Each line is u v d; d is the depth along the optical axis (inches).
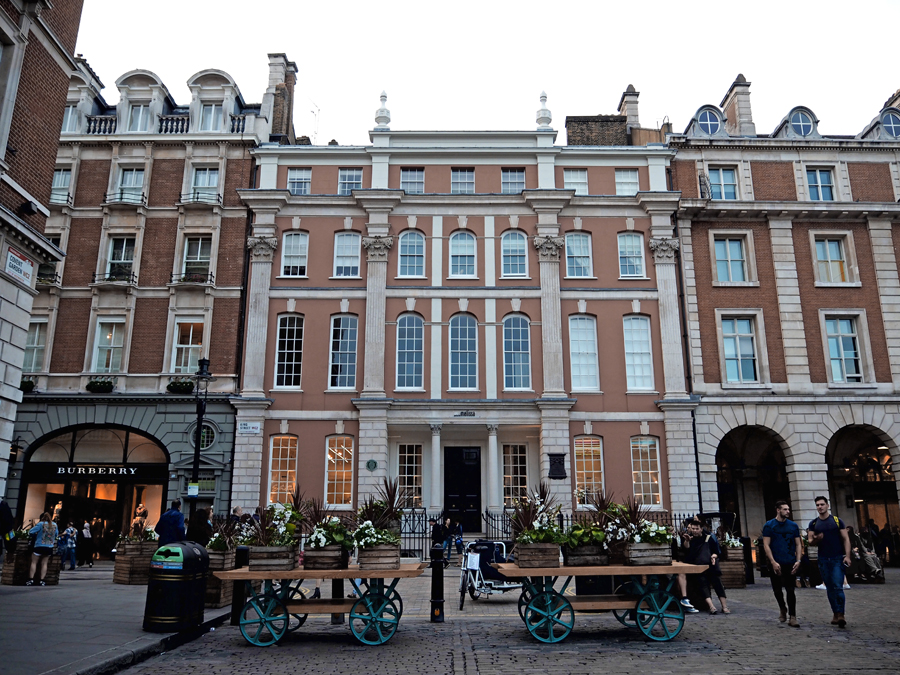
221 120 1173.1
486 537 1008.2
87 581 724.7
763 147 1162.0
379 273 1091.9
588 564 411.2
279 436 1046.4
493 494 1024.2
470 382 1075.3
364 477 1011.9
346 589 674.8
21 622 419.8
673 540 599.8
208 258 1109.1
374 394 1042.1
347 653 374.9
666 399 1043.3
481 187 1152.2
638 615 418.3
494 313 1090.7
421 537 989.8
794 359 1078.4
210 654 373.4
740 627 455.5
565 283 1104.2
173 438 1031.6
